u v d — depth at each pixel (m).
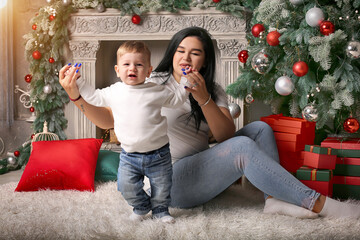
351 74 2.47
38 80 3.84
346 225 1.93
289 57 2.65
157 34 3.87
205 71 2.16
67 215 2.09
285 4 2.63
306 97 2.57
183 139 2.14
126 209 2.19
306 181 2.35
